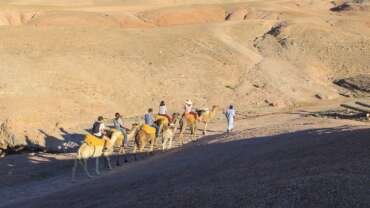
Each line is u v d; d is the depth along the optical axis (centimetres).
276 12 9162
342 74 6291
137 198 1596
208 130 3806
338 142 1823
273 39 7131
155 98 5066
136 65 5675
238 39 7094
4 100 4300
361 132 1997
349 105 4684
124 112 4647
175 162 2377
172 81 5450
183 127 3222
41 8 9206
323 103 5284
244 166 1805
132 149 3064
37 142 3631
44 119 4050
